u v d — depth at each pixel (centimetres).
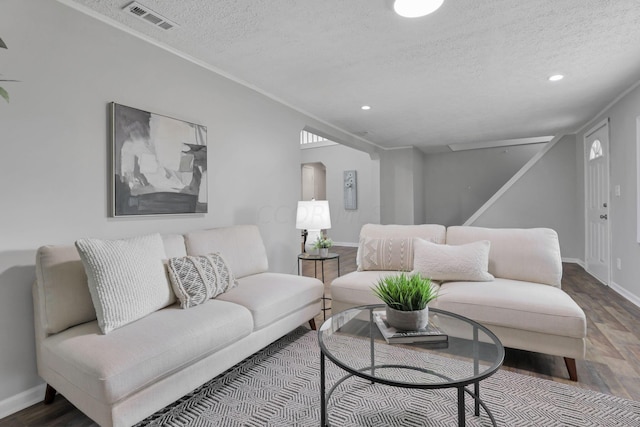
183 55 256
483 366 130
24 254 173
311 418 161
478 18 210
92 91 201
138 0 190
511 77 307
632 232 332
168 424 158
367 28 221
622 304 325
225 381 195
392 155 678
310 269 511
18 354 170
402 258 278
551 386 183
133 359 136
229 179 299
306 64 277
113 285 161
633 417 156
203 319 173
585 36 233
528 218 577
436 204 790
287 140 377
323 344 154
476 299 209
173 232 251
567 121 468
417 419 158
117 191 210
